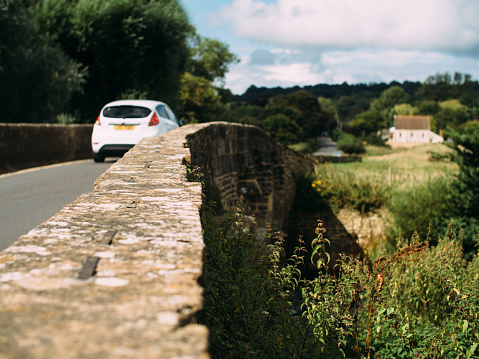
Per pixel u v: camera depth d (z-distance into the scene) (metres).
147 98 26.20
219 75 58.03
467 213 15.50
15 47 20.48
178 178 4.19
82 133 16.84
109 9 23.73
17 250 1.92
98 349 1.10
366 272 4.64
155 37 25.58
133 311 1.34
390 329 4.94
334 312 4.42
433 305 5.82
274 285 4.17
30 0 23.83
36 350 1.07
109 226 2.39
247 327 3.68
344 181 19.69
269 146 14.89
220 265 3.93
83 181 9.79
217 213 8.40
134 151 6.05
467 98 149.00
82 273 1.65
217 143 9.67
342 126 135.62
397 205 16.91
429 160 34.91
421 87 159.88
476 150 15.93
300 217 19.17
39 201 7.86
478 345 4.52
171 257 1.89
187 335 1.21
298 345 4.05
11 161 12.27
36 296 1.43
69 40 24.69
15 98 20.69
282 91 186.75
